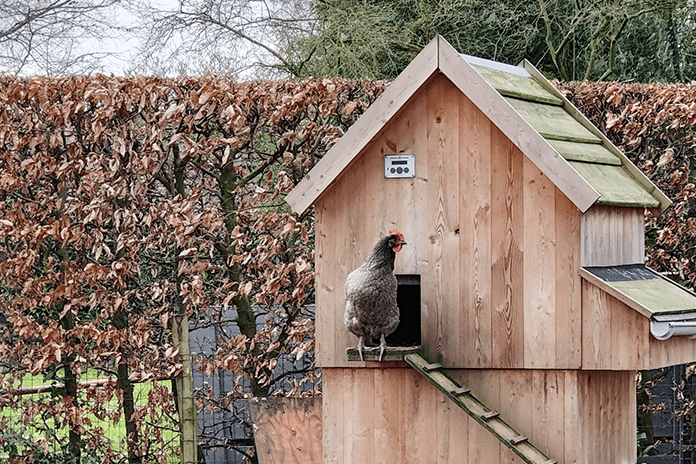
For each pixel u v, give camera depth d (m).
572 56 13.04
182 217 6.30
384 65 13.01
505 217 4.84
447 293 4.95
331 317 5.14
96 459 6.48
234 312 7.18
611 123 7.19
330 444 5.20
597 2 11.91
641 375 7.54
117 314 6.45
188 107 6.33
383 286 4.66
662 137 7.42
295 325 6.59
